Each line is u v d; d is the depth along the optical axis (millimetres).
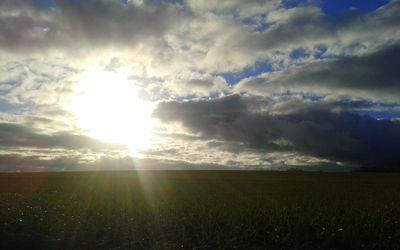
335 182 61219
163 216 18281
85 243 15281
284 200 27094
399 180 69000
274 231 15359
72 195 30609
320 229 15164
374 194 35469
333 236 14359
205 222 16750
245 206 22375
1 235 16766
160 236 15641
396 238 14070
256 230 15406
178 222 17312
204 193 35688
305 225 15891
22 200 26578
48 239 15992
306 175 89312
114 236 15891
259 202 24953
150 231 16188
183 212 19469
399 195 34000
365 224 15266
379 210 19641
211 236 15109
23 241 15758
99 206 22734
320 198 29453
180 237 15422
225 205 22484
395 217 17672
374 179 72438
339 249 13672
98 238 15992
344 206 22875
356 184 55531
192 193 35688
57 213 20312
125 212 19609
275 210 19266
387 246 13414
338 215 18156
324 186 50031
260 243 14500
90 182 59656
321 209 19969
